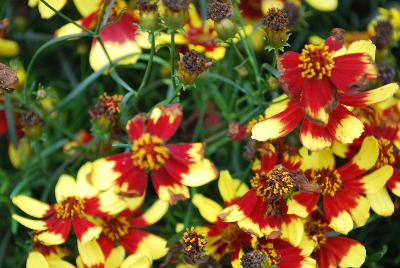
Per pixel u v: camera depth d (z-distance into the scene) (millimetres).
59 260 421
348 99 407
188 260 410
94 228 418
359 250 421
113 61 463
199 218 465
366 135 431
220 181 426
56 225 424
